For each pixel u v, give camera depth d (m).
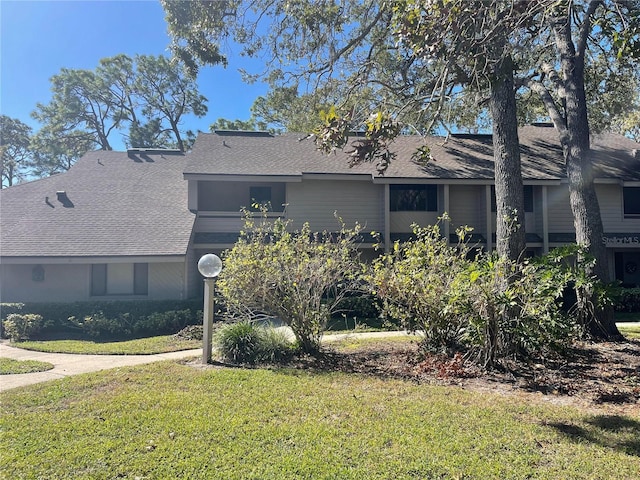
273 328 8.21
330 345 8.91
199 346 9.58
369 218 16.41
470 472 3.45
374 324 12.50
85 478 3.35
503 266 6.73
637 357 7.47
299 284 7.79
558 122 10.26
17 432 4.22
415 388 5.75
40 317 11.75
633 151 18.25
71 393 5.58
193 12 9.65
